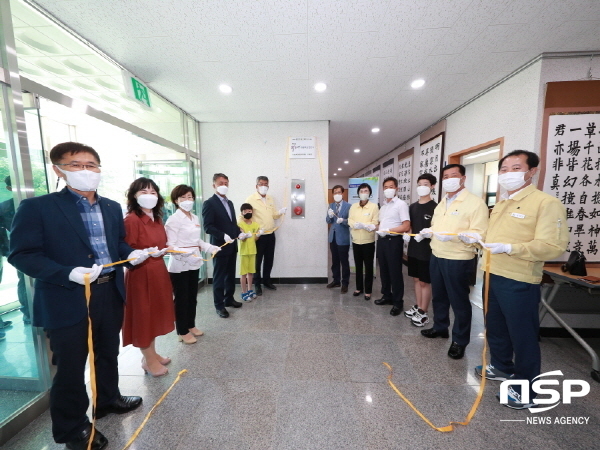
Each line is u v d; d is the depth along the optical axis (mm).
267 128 3750
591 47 2066
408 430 1345
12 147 1419
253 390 1639
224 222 2664
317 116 3564
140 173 3783
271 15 1682
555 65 2164
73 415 1202
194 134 3695
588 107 2154
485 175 4477
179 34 1856
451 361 1931
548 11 1670
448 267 1924
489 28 1835
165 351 2090
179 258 2037
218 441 1287
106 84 2727
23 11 1609
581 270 1919
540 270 1469
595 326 2271
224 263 2656
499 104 2629
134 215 1631
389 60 2215
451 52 2113
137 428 1364
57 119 3180
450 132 3525
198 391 1634
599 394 1593
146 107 2551
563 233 1361
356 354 2025
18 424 1362
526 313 1455
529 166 1465
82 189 1175
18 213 1064
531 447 1248
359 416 1434
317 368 1854
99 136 3664
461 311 1923
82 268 1086
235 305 2951
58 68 2393
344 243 3416
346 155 6758
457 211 1921
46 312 1117
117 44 1966
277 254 3875
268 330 2428
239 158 3797
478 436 1311
